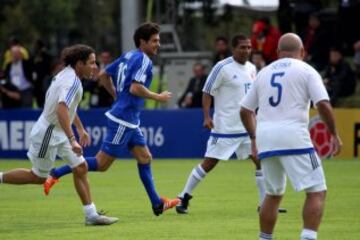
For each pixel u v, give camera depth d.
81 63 34.50
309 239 27.36
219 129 40.59
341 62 70.19
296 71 27.80
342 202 42.84
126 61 37.72
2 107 73.38
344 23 79.12
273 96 27.92
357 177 54.81
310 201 27.58
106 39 161.25
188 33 87.06
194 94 70.75
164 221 36.88
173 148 69.81
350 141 67.31
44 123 34.88
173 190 49.16
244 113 28.92
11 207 41.78
